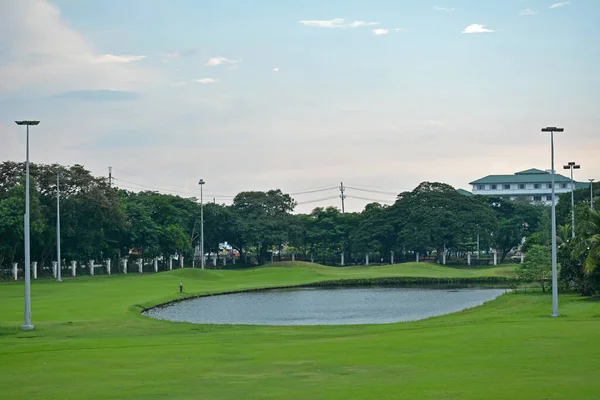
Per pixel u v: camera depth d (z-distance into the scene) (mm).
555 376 22688
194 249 154000
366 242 151625
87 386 22922
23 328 43625
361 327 44906
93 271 116938
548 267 75375
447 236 143750
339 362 26891
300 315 63406
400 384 22141
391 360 27000
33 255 111750
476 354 27859
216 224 151750
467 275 114562
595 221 64625
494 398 19672
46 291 78938
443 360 26594
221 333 41406
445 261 150125
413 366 25484
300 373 24766
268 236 150500
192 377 24312
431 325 43250
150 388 22469
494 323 40875
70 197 110688
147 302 68250
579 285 69312
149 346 33250
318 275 116938
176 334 41469
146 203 138375
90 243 113500
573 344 30188
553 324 39219
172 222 138250
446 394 20375
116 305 62562
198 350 31234
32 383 23547
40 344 35125
